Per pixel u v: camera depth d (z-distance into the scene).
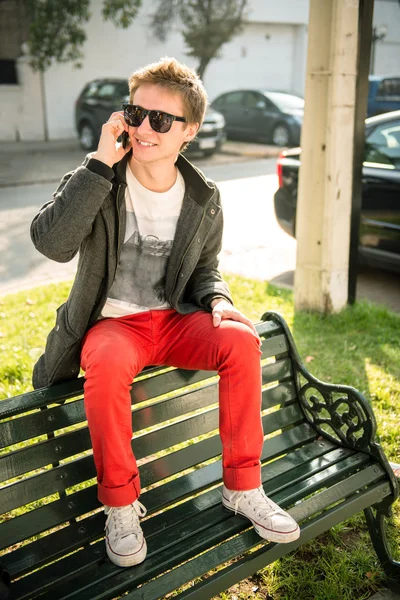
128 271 2.18
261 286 5.63
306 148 4.59
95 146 15.08
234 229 7.97
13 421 1.95
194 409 2.34
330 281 4.80
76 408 2.09
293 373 2.65
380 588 2.40
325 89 4.36
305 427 2.61
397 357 4.28
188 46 17.16
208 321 2.19
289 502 2.16
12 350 4.25
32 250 7.10
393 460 3.12
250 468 2.05
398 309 5.38
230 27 16.97
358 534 2.67
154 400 3.83
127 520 1.91
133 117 2.03
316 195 4.66
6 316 4.94
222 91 20.16
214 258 2.40
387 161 5.55
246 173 12.15
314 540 2.62
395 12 20.55
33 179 11.67
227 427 2.06
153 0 18.02
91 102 14.80
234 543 1.96
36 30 16.02
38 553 1.89
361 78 4.41
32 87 17.31
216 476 2.30
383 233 5.54
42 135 17.81
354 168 4.65
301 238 4.84
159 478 2.19
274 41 20.81
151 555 1.91
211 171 12.48
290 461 2.39
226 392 2.06
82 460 2.06
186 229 2.16
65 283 5.75
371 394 3.74
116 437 1.87
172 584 1.78
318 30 4.29
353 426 2.45
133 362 1.97
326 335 4.61
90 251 2.08
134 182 2.14
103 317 2.20
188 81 2.07
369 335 4.63
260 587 2.39
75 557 1.90
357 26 4.29
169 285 2.20
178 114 2.05
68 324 2.13
